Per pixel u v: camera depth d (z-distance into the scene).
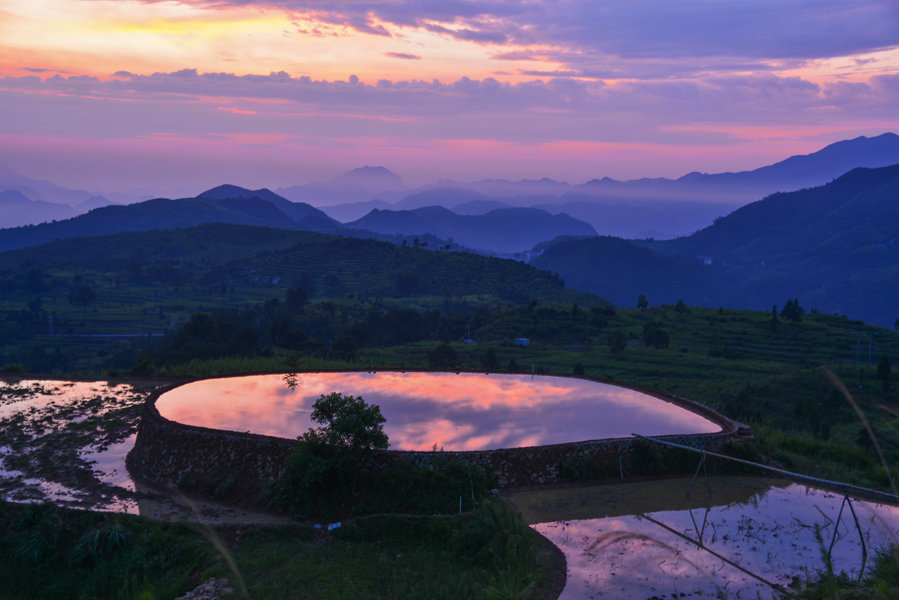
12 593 14.17
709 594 12.58
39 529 15.26
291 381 28.53
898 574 12.85
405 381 29.27
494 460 18.06
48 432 24.06
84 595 13.79
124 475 19.50
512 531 14.29
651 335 128.00
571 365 109.06
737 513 16.92
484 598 12.20
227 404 23.77
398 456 17.48
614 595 12.51
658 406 25.03
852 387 80.31
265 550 14.63
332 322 147.88
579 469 18.86
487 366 89.88
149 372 37.06
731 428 21.98
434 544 14.81
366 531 15.28
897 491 18.61
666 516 16.66
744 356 124.12
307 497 16.47
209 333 80.19
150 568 14.34
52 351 142.62
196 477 18.36
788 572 13.55
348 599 12.29
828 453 23.30
